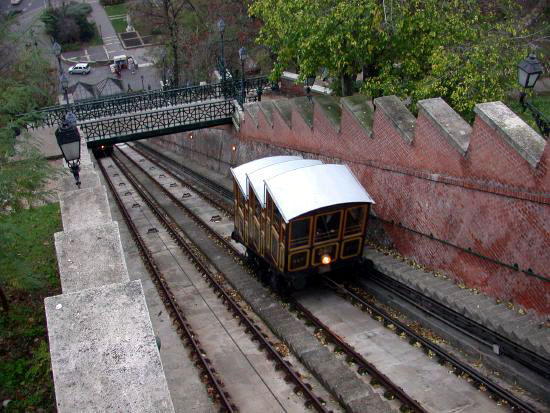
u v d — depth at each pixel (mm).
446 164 10805
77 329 4613
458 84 13148
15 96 10539
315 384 8867
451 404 7875
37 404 8523
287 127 18266
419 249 12203
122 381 4250
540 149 8797
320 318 11406
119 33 64125
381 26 13609
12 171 10781
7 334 10523
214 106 24625
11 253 10852
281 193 11984
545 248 8766
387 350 9688
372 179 13664
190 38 35750
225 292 12867
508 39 13234
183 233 19172
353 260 12477
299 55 15953
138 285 5000
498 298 9961
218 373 9406
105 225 6836
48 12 12016
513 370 8234
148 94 24297
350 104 14062
